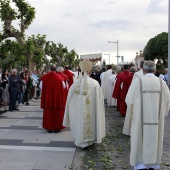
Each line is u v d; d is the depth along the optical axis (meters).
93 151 7.21
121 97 11.59
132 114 5.32
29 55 22.27
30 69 22.42
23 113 12.97
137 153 5.20
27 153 6.98
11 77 13.50
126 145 7.80
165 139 8.51
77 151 7.19
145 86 5.18
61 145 7.72
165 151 7.28
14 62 23.12
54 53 38.03
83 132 7.18
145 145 5.14
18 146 7.57
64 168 6.01
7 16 21.02
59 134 8.96
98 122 7.19
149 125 5.14
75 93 7.28
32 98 18.28
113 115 12.71
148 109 5.14
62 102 9.10
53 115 9.12
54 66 9.23
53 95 9.02
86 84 7.17
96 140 7.32
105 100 18.44
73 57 41.66
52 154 6.93
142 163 5.20
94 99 7.28
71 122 7.35
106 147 7.58
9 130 9.48
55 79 9.04
